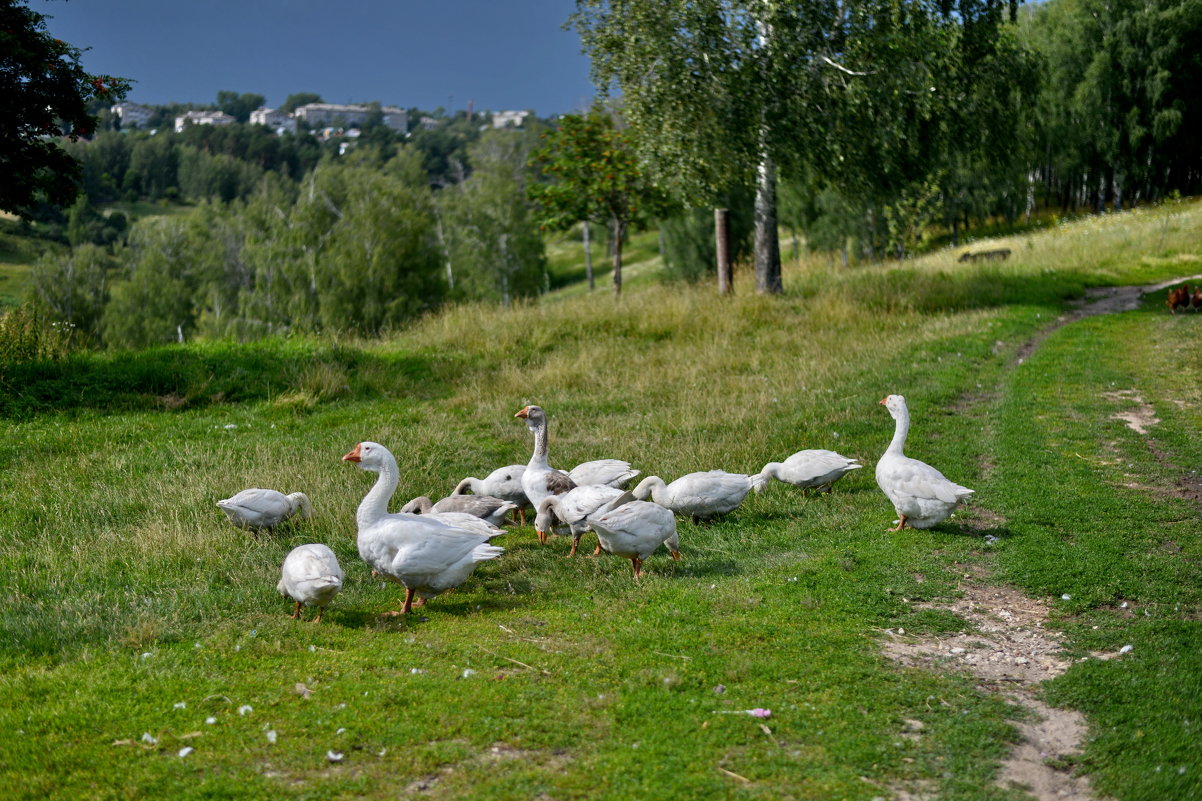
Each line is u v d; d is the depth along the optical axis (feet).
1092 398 49.80
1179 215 145.18
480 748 17.60
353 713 18.76
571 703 19.26
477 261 218.18
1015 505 33.76
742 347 63.72
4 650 22.27
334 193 174.50
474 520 25.95
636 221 97.71
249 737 17.99
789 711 19.16
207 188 402.52
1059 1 208.03
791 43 74.95
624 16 76.74
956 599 26.12
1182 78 194.18
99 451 41.16
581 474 34.22
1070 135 196.34
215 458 39.60
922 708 19.69
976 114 83.56
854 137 77.15
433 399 52.65
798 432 43.50
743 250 153.48
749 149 77.00
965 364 57.16
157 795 16.14
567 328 67.77
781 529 32.09
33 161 56.39
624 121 89.97
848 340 65.62
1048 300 83.51
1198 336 65.26
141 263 202.80
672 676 20.52
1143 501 33.96
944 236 211.41
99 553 29.30
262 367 55.06
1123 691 20.44
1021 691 20.85
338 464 39.09
